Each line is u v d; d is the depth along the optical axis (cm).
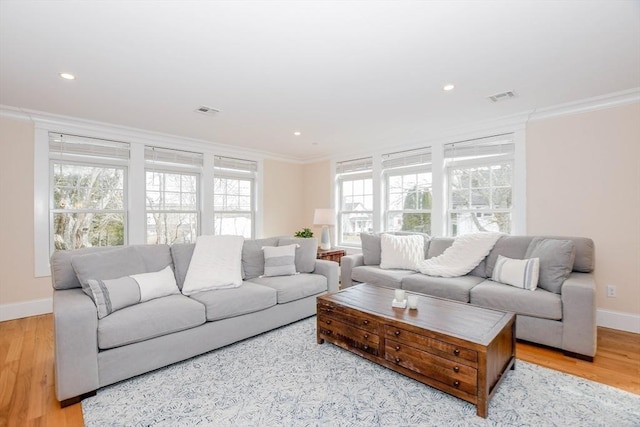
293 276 332
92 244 381
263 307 276
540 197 331
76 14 169
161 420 167
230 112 333
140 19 174
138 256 262
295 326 302
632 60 222
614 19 174
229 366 224
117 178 398
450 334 179
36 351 250
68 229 365
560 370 214
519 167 344
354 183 525
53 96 288
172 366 224
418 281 312
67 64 226
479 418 167
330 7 164
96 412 174
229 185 508
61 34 188
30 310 336
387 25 180
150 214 425
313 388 196
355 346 229
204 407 178
